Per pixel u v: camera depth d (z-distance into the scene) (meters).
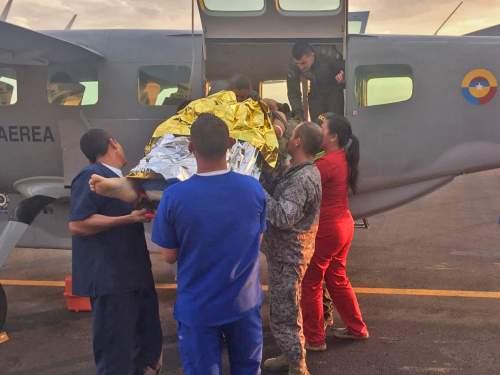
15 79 4.75
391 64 4.68
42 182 4.79
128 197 2.46
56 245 4.84
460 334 3.82
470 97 4.70
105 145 2.71
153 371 2.84
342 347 3.60
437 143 4.75
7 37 3.96
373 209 5.03
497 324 4.01
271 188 2.97
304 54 4.38
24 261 5.91
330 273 3.51
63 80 4.72
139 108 4.71
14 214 4.02
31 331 3.96
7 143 4.80
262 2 4.29
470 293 4.74
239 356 2.23
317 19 4.42
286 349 2.97
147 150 2.79
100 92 4.71
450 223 7.98
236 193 2.09
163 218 2.08
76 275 2.65
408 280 5.16
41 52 4.38
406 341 3.70
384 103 4.73
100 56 4.58
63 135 3.92
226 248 2.06
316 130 2.87
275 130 3.12
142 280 2.69
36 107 4.73
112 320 2.64
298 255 2.92
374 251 6.35
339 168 3.17
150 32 4.85
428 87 4.71
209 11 4.35
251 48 4.96
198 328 2.11
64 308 4.45
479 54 4.68
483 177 13.26
